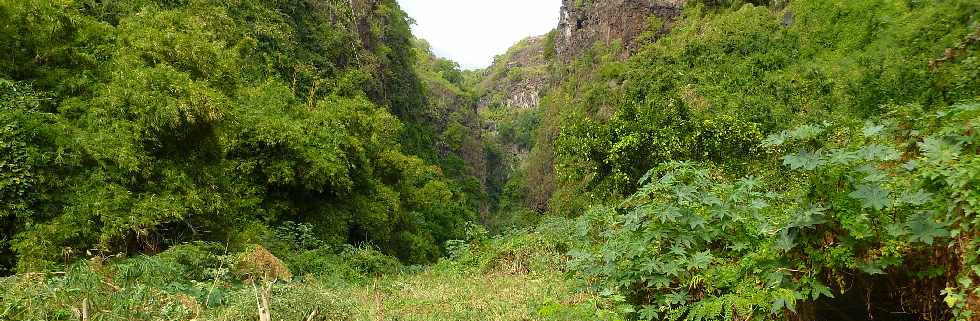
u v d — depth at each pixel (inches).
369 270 456.4
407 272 467.8
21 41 346.0
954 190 98.6
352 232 716.0
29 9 346.3
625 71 1546.5
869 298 117.3
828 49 987.3
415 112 1830.7
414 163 1205.1
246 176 523.5
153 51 437.4
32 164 295.1
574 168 483.2
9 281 180.4
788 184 248.2
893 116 165.8
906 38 744.3
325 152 601.6
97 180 323.6
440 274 366.0
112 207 319.0
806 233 115.0
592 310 141.2
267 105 632.4
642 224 142.9
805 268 116.1
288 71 1036.5
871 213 109.1
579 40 2404.0
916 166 111.4
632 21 1913.1
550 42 3095.5
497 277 301.7
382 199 786.2
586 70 2096.5
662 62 1342.3
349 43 1398.9
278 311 177.0
